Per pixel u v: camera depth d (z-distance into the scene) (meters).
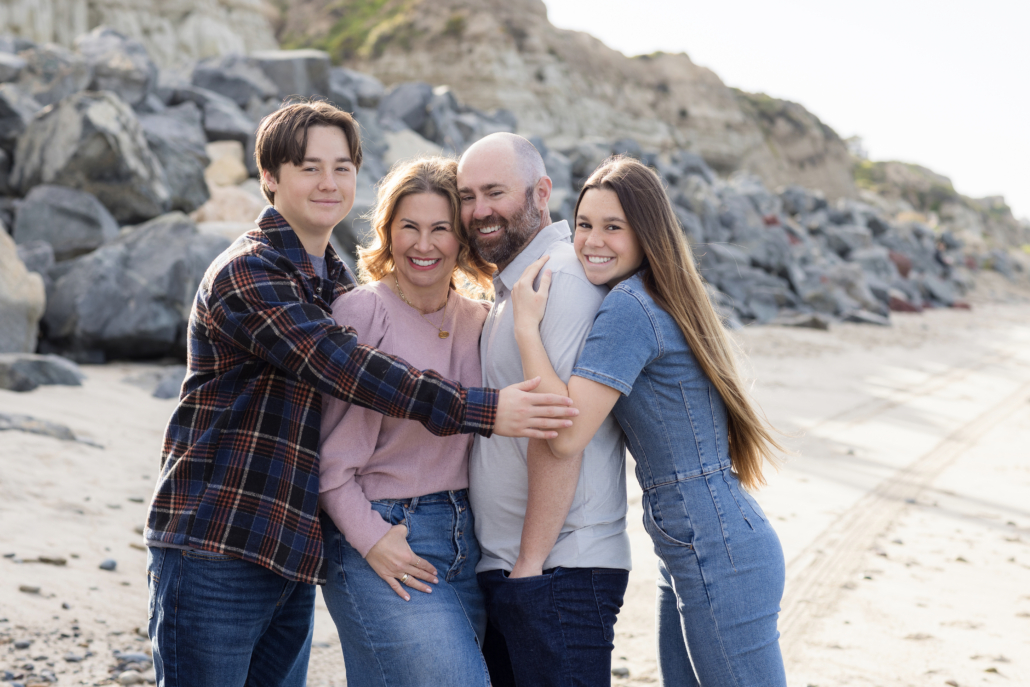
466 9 46.62
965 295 33.09
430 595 2.34
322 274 2.53
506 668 2.65
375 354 2.21
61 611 3.64
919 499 6.85
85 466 5.46
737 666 2.33
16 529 4.31
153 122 13.53
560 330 2.38
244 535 2.22
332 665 3.64
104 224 10.04
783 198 31.53
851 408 10.81
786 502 6.54
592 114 47.66
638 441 2.44
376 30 47.19
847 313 20.98
